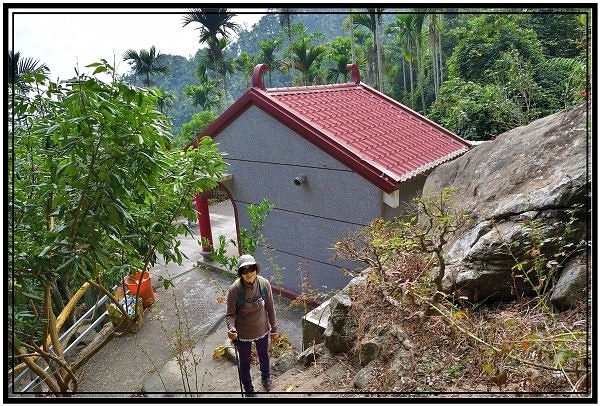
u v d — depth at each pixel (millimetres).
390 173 6266
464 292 3553
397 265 3850
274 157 7543
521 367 2648
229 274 8906
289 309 7277
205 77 25719
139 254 4527
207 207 9617
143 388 5230
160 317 7383
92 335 7133
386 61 23188
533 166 4082
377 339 3607
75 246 3518
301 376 4055
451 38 20875
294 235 7695
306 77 20688
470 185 4707
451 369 2955
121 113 3301
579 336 2596
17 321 3662
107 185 3398
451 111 13406
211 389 4793
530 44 14156
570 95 10906
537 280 3332
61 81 3301
